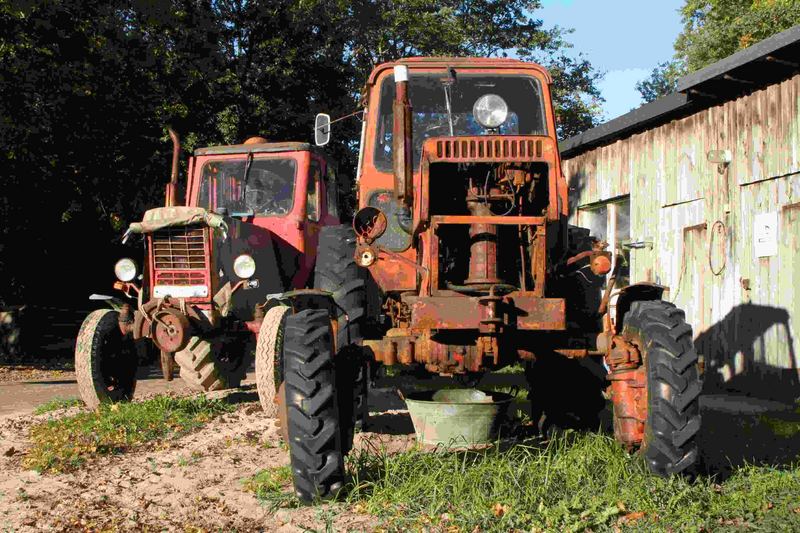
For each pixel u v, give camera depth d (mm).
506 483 4633
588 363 5852
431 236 5125
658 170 10984
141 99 20109
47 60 17656
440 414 5859
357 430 6656
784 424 6809
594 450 5121
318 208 10727
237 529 4254
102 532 4250
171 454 6223
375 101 6438
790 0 22234
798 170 8539
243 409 8250
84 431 6922
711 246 9898
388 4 31812
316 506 4578
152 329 7977
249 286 8836
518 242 5258
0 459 6234
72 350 18172
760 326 9086
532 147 5168
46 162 18500
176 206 9086
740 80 9055
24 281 20484
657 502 4301
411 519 4215
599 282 6199
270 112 23562
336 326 5961
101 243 23125
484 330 4945
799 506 4262
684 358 4555
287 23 24609
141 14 20625
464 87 6391
